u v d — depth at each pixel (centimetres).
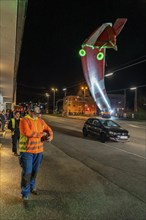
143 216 446
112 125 1628
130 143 1527
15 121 955
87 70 2545
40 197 512
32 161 498
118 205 493
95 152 1146
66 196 527
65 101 9525
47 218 419
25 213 434
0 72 1299
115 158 1010
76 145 1362
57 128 2548
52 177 671
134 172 776
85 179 669
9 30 569
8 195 512
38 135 496
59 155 1030
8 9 441
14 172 693
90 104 9225
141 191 587
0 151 1036
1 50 796
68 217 427
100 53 1816
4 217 416
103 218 430
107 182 650
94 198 525
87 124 1761
